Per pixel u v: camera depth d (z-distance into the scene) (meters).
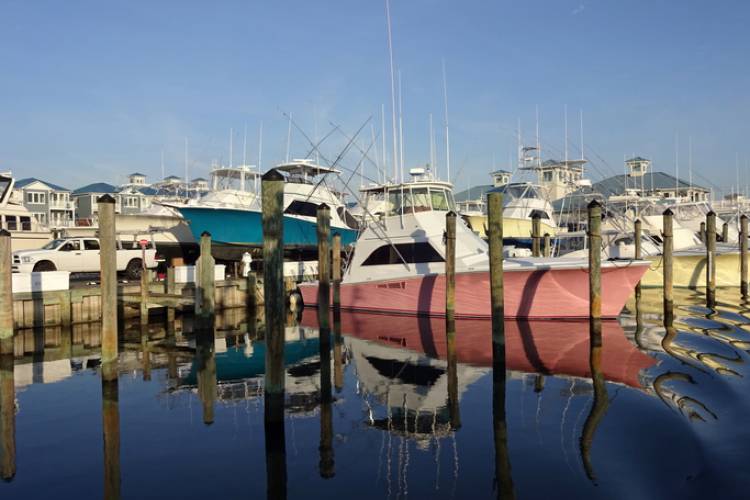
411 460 6.43
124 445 7.08
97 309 17.52
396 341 14.16
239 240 25.58
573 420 7.60
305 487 5.77
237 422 7.98
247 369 11.64
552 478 5.79
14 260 22.06
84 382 10.48
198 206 24.67
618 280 15.16
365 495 5.56
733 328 14.70
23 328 16.11
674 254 24.11
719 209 43.03
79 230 27.92
